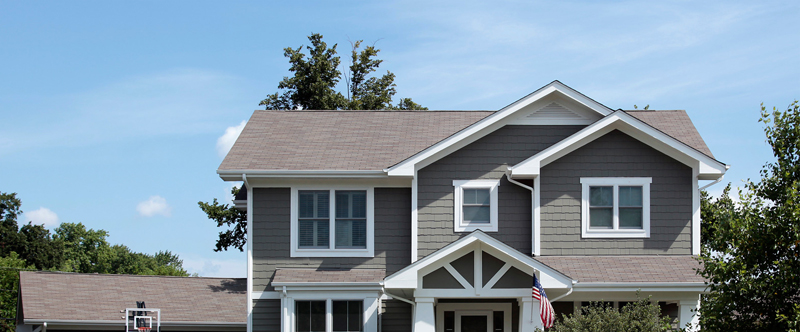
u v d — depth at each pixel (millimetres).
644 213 19312
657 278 17719
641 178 19422
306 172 19188
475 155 19938
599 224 19328
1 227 58812
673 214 19344
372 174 19312
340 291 18531
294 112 23531
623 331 15055
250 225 19594
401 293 18812
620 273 17984
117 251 102750
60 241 63125
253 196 19719
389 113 23578
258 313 19312
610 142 19547
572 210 19312
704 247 14219
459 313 19969
